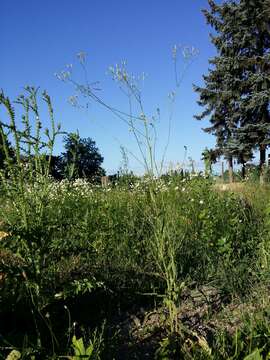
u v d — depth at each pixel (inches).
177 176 326.6
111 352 132.9
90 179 372.2
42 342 128.0
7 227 122.6
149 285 177.3
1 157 126.4
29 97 124.3
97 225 238.7
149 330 146.7
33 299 123.9
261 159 1065.5
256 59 1112.8
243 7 1146.7
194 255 219.1
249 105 1047.0
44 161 127.3
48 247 127.3
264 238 224.7
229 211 272.2
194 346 129.9
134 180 326.3
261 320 141.2
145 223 232.1
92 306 163.3
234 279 181.8
